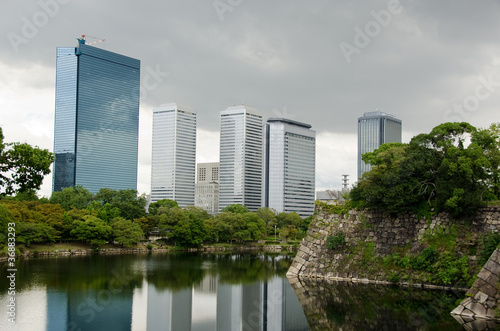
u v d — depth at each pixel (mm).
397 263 71688
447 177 69062
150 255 140750
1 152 72125
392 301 59312
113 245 154375
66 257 122500
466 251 65625
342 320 51281
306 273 81875
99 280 82188
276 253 160625
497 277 49094
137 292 72688
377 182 73312
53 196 194500
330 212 83125
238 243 195000
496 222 64500
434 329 45375
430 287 67250
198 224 172500
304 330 48094
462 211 66875
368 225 77812
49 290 70812
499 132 74750
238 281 84688
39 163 74062
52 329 49906
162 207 193500
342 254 79000
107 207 161750
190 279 87250
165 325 53500
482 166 67438
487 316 48906
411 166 71188
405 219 73688
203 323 54812
